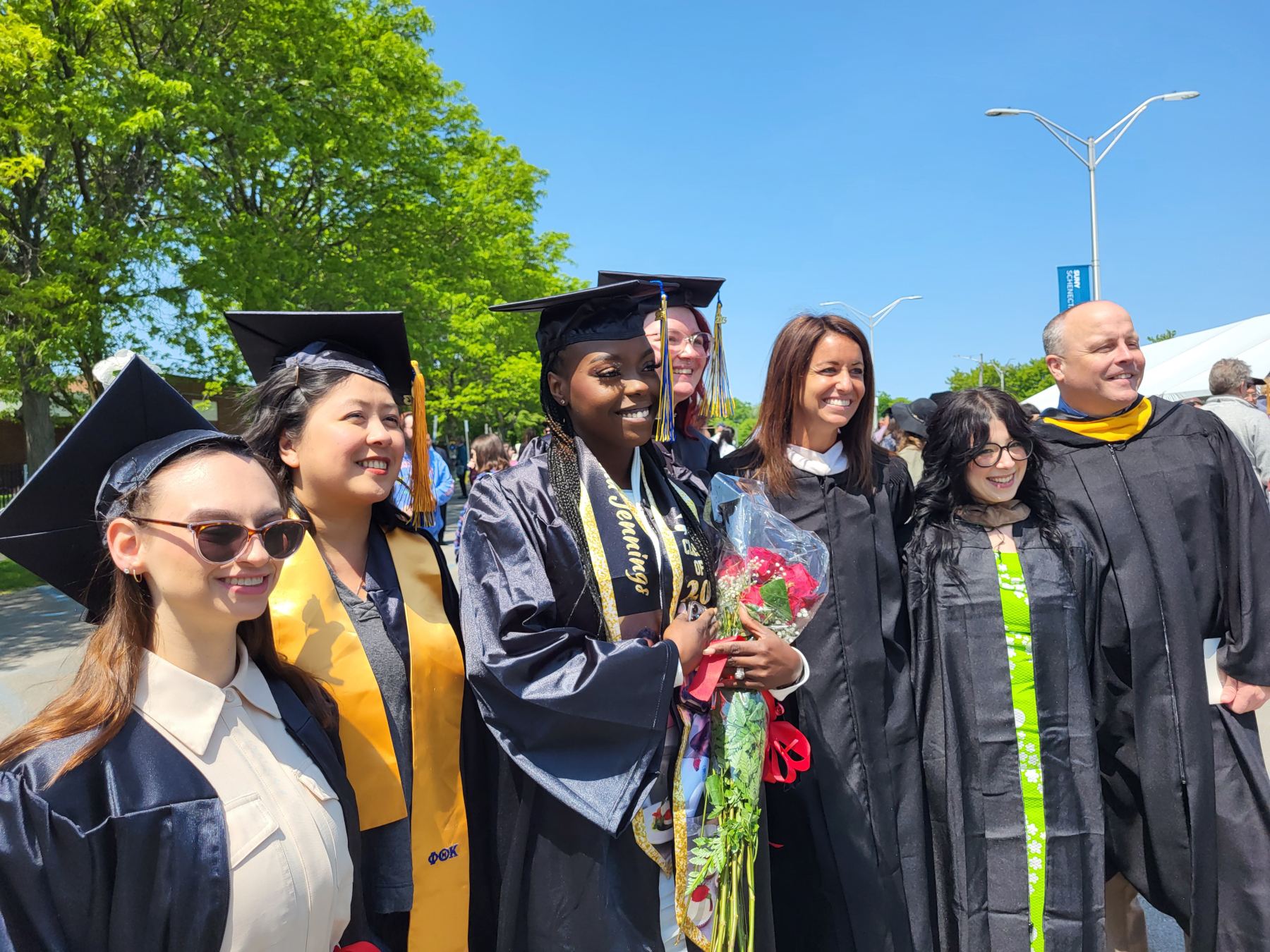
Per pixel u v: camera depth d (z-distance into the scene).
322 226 15.55
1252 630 2.58
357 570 1.80
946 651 2.47
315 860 1.30
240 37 12.38
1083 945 2.30
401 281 14.59
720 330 2.88
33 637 7.16
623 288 1.91
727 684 2.04
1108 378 2.79
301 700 1.51
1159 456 2.74
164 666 1.26
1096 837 2.36
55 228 11.30
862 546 2.54
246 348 1.90
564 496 1.95
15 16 9.45
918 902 2.37
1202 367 14.44
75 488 1.33
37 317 10.59
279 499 1.34
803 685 2.42
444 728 1.76
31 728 1.20
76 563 1.38
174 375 12.91
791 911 2.43
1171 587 2.60
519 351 27.83
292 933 1.26
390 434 1.73
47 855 1.10
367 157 13.84
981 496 2.59
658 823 1.91
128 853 1.14
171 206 12.08
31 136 9.88
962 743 2.42
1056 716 2.39
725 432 9.37
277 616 1.63
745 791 1.97
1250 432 6.21
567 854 1.80
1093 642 2.60
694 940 1.92
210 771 1.24
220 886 1.19
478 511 1.91
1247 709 2.62
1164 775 2.55
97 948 1.13
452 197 18.78
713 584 2.12
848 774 2.36
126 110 10.15
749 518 2.24
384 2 15.97
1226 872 2.56
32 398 13.05
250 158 12.20
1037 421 3.03
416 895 1.67
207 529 1.22
